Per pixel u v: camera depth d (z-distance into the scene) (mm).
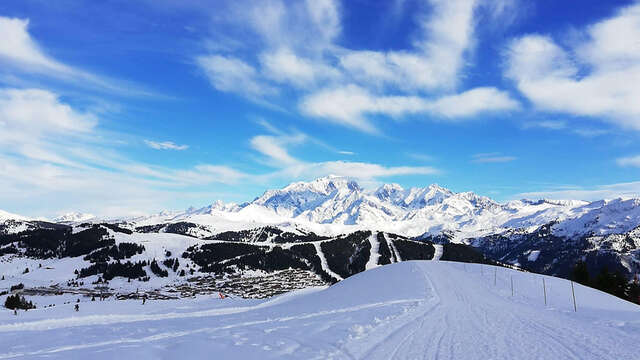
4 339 25875
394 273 83250
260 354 19047
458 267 93625
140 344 21859
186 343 21734
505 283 70375
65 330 30203
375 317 32094
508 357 18797
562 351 20172
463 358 18594
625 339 23422
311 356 18641
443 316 34031
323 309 42469
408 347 20922
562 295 59125
